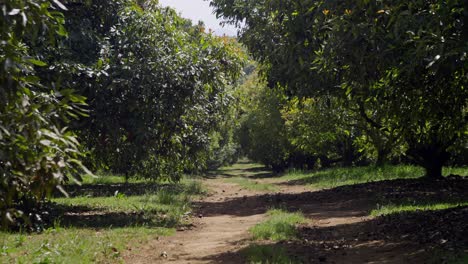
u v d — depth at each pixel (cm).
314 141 2923
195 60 1401
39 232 1106
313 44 1159
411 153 2138
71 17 1327
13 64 478
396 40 865
